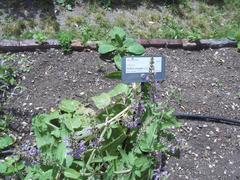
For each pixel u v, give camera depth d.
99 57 1.19
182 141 0.99
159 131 0.87
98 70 1.16
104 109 0.94
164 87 1.12
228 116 1.08
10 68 1.11
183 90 1.13
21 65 1.14
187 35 1.32
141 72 0.85
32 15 1.37
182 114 1.06
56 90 1.09
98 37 1.29
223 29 1.40
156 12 1.44
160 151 0.85
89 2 1.44
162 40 1.26
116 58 1.17
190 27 1.40
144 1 1.47
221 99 1.12
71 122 0.90
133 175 0.80
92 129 0.84
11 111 1.02
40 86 1.10
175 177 0.93
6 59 1.15
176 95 1.10
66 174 0.81
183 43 1.26
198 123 1.05
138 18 1.41
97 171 0.81
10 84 1.09
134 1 1.47
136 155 0.84
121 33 1.23
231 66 1.23
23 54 1.18
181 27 1.38
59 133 0.89
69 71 1.15
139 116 0.86
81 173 0.80
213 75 1.19
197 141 1.00
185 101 1.10
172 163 0.95
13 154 0.90
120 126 0.87
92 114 0.95
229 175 0.95
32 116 1.02
